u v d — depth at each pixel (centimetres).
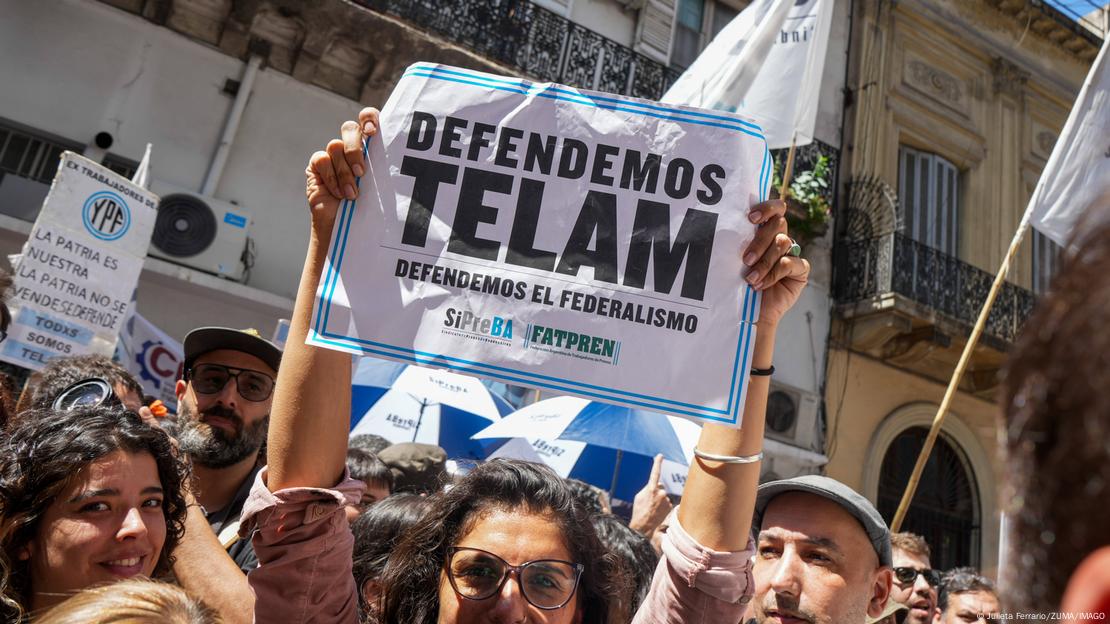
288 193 960
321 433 173
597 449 605
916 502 1164
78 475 202
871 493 1123
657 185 187
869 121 1247
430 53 967
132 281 511
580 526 189
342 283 182
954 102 1330
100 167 500
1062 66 1442
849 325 1162
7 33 867
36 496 199
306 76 977
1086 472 51
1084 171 482
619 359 180
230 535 290
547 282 183
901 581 398
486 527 182
